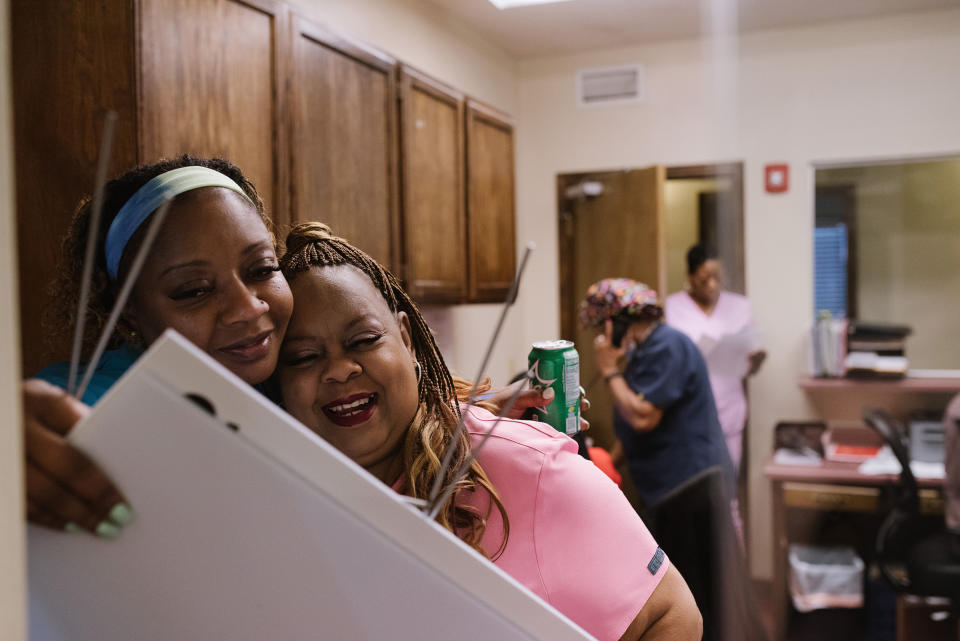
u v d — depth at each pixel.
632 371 2.49
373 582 0.47
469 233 2.90
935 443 2.99
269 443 0.43
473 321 3.51
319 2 2.32
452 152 2.75
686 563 1.75
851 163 3.49
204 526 0.45
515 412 1.01
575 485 0.79
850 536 3.10
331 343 0.79
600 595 0.76
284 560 0.46
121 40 1.34
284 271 0.83
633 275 3.58
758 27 3.51
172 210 0.75
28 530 0.45
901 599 2.77
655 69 3.74
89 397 0.73
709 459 2.33
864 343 3.37
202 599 0.47
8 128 0.36
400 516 0.46
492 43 3.67
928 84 3.36
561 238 3.99
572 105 3.90
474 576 0.48
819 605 2.97
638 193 3.53
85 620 0.49
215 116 1.54
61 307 0.88
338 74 2.01
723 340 2.92
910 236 3.45
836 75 3.47
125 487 0.44
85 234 0.85
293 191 1.79
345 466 0.45
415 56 2.95
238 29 1.61
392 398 0.80
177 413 0.42
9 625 0.36
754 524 3.23
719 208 3.61
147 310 0.76
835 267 3.53
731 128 3.58
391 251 2.30
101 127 1.36
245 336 0.74
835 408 3.44
